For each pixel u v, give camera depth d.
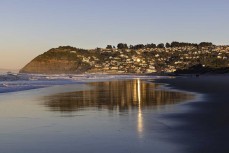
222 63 162.75
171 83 58.84
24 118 16.22
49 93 33.19
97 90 38.66
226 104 21.66
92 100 25.62
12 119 15.91
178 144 10.41
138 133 12.30
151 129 13.02
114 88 43.03
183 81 68.12
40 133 12.45
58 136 11.89
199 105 21.33
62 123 14.72
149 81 71.25
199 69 152.38
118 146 10.34
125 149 9.98
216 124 13.80
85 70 195.75
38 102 24.14
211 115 16.55
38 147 10.34
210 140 10.83
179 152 9.53
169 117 16.16
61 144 10.68
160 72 179.75
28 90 37.22
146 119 15.66
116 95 30.78
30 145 10.59
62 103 23.38
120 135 11.98
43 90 37.66
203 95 29.80
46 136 11.90
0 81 56.56
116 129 13.19
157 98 27.31
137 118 16.05
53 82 59.91
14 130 13.06
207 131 12.34
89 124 14.41
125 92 35.06
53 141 11.09
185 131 12.45
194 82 61.19
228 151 9.48
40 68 192.25
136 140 11.12
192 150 9.69
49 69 193.50
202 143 10.45
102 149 10.02
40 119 15.89
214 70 139.38
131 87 45.72
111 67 199.00
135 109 19.72
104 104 22.69
